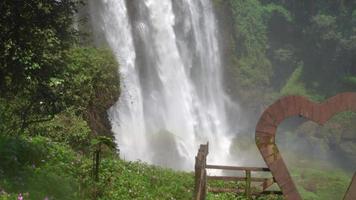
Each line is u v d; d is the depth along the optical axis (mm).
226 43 48500
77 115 16484
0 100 12445
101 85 18672
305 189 38906
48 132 14320
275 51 58562
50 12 10039
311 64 58906
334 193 38281
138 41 35312
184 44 41656
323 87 57656
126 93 32594
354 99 8680
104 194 10461
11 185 8211
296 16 59938
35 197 8219
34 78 10438
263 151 8789
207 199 10750
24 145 10289
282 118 8766
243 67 52375
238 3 55688
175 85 39094
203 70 44281
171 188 12328
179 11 41062
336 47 57969
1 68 10047
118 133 30094
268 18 58719
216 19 46906
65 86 13289
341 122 52250
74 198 9305
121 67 32938
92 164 11570
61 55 10930
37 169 9477
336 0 60812
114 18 32781
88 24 29922
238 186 12648
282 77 58812
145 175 12805
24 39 9852
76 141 15008
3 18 9688
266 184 10922
